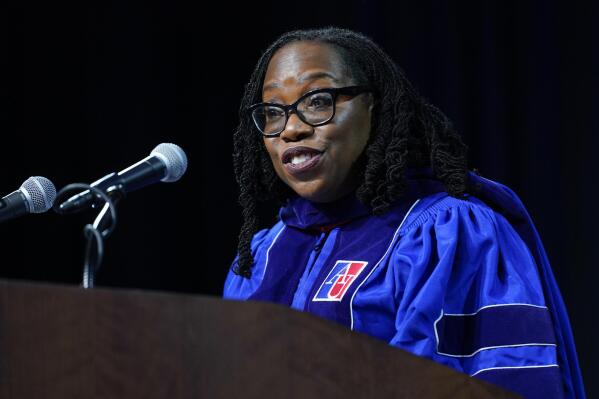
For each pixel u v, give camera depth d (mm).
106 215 5445
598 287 13547
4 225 15359
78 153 15523
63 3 15562
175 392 3754
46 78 15469
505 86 14227
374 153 6879
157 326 3768
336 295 6621
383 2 15047
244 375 3830
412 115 7039
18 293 3727
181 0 15898
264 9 15898
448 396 4180
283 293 7168
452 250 6355
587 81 13758
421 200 6949
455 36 14531
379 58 7074
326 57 6914
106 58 15547
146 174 5914
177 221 15672
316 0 15508
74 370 3711
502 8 14273
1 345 3707
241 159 7781
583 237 13672
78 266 15477
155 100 15641
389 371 4066
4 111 15305
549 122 13930
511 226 6879
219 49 15945
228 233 15727
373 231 6910
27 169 15344
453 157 6984
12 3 15383
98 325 3738
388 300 6445
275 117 6973
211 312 3830
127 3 15633
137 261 15414
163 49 15750
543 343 6113
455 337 6262
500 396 4289
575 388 6645
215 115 15844
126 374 3730
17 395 3697
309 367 3922
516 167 14219
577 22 13844
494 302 6242
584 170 13703
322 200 7164
